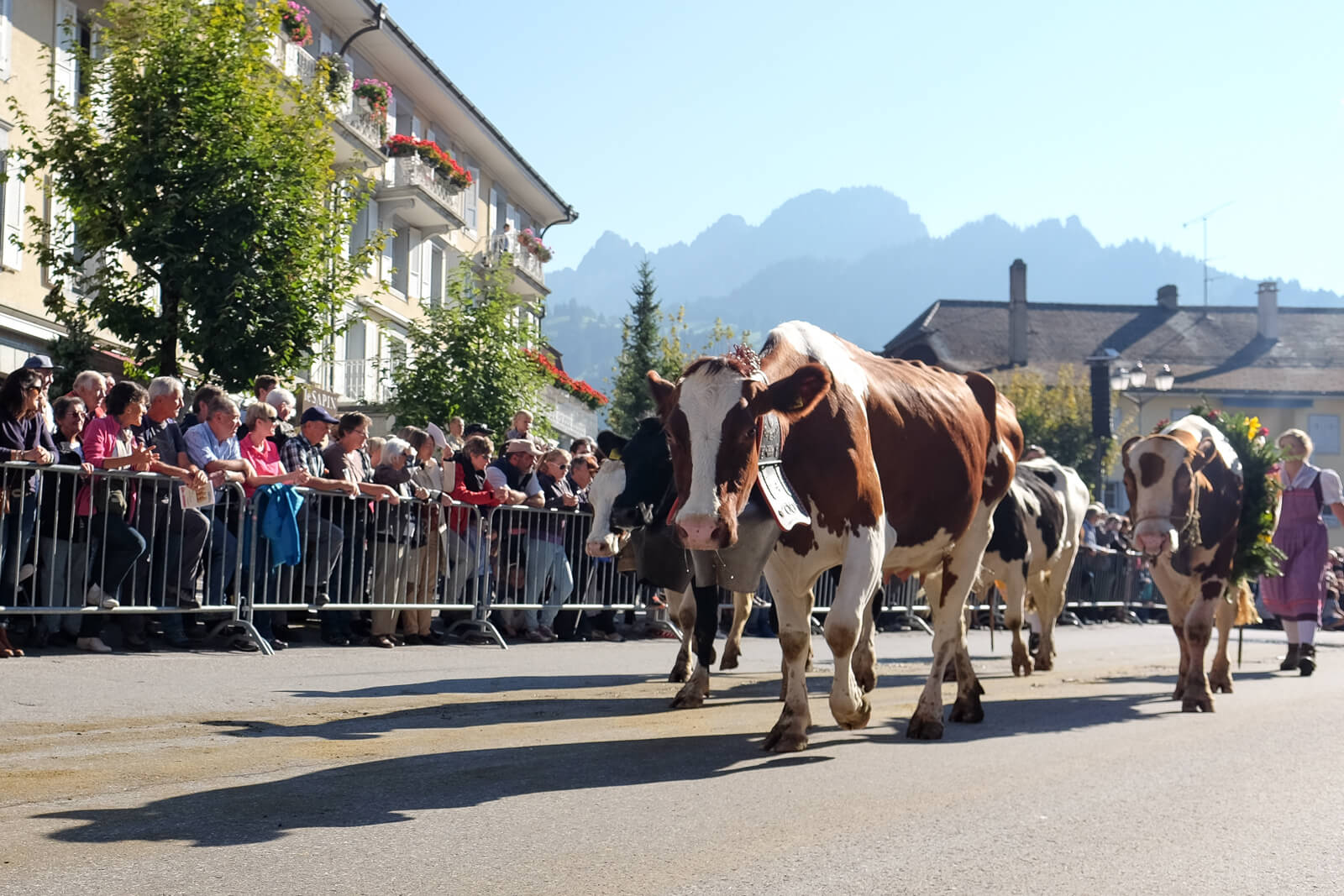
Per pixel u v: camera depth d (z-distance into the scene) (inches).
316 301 663.8
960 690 313.6
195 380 710.5
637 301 2783.0
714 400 222.7
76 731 245.3
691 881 150.4
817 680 402.0
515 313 1021.8
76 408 382.3
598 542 399.2
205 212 633.6
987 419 327.3
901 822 184.5
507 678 368.5
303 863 155.0
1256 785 224.7
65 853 157.1
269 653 394.9
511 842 167.6
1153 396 2385.6
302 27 1038.4
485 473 494.6
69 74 864.3
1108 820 190.9
